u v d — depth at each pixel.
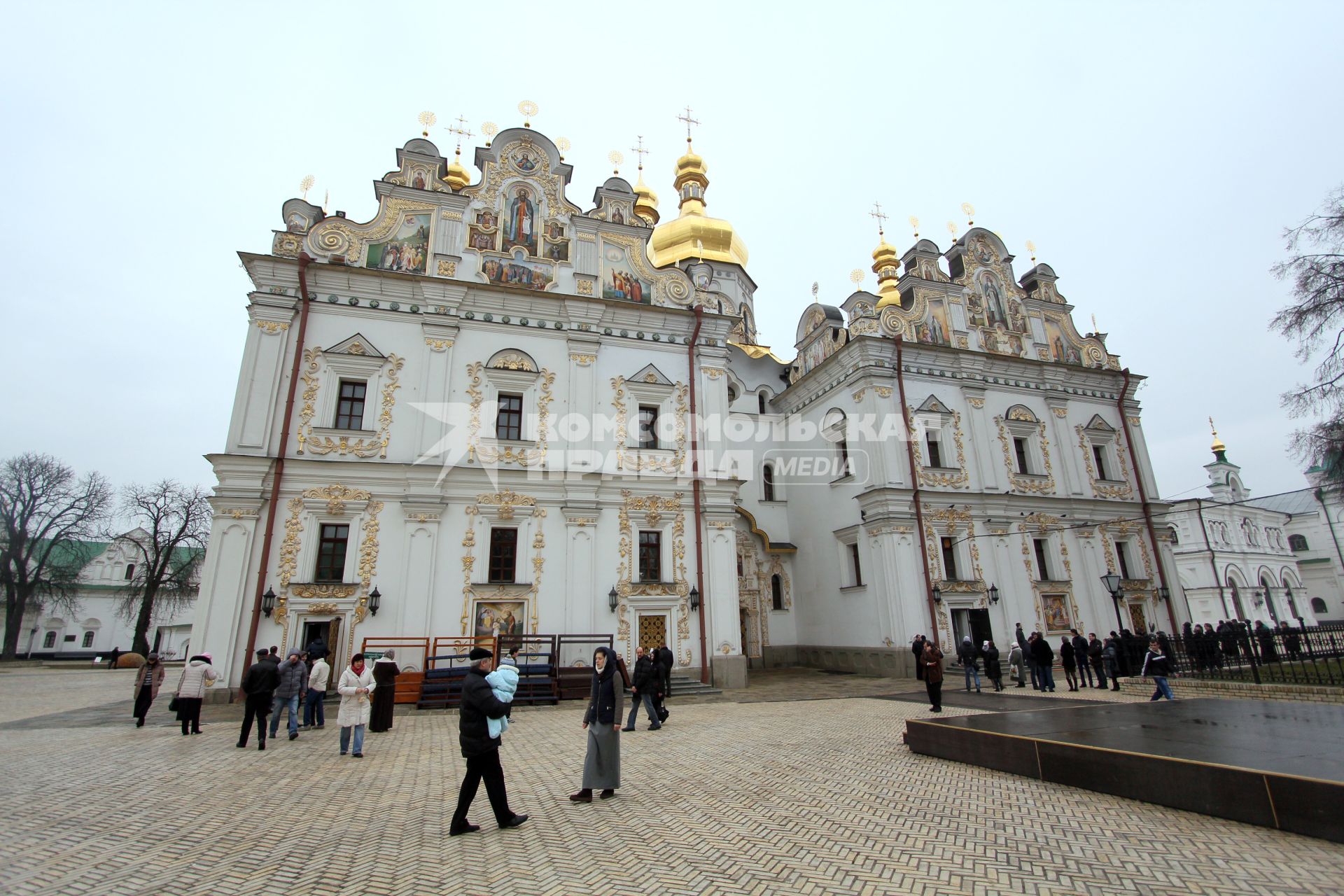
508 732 14.29
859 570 28.08
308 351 21.22
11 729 14.80
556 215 24.95
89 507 49.91
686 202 44.00
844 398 29.73
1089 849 6.54
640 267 25.70
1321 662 19.78
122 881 6.08
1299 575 58.16
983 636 26.23
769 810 8.09
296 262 21.33
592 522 22.33
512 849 6.79
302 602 19.27
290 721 13.34
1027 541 28.30
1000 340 31.02
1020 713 11.91
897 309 29.41
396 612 19.94
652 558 23.06
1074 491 29.91
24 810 8.31
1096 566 29.16
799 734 13.47
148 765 10.85
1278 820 6.83
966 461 28.45
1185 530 50.22
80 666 42.88
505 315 23.44
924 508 26.88
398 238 23.02
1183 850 6.43
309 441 20.59
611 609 21.84
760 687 22.70
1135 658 22.69
